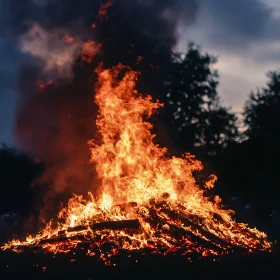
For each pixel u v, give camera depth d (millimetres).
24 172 28062
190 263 9398
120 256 10055
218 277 8555
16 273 9188
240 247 11594
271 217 21094
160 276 8562
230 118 38531
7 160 28234
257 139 32406
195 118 38812
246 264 9445
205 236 11781
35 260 10023
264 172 31641
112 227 11555
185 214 12703
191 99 38938
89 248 10766
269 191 31047
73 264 9531
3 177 27953
